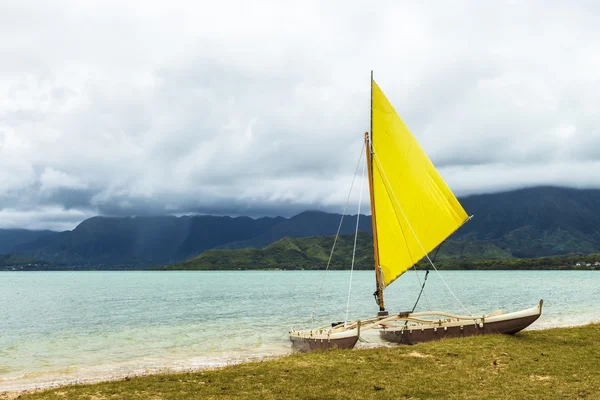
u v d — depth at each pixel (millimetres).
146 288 160750
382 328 32938
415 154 34125
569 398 15727
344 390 17281
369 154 34812
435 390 16984
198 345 37594
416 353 23672
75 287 177625
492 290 118375
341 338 27922
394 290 122875
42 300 104438
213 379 19484
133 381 19656
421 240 34312
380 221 34062
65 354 34875
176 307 79750
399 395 16500
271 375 19797
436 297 93500
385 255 33906
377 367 20875
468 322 29297
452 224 33938
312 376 19438
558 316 52656
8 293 136375
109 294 126500
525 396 16016
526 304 73188
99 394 17531
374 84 34719
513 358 21906
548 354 22828
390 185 34312
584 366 20312
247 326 50250
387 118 34500
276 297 103062
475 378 18578
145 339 42312
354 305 76375
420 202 34312
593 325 34375
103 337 44500
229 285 177750
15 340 43562
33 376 26766
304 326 49438
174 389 17984
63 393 17875
